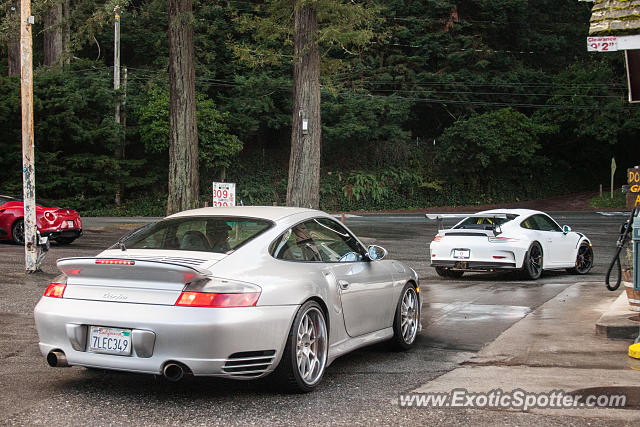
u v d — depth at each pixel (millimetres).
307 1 17625
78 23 20734
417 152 51062
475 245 12695
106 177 38719
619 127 50938
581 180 56938
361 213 43438
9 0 24234
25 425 4219
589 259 14664
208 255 5008
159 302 4652
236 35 43875
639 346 6281
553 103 52406
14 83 36406
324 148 47750
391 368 5992
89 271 4938
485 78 51188
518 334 7418
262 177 45250
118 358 4695
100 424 4262
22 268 12898
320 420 4406
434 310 9211
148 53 43688
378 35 21250
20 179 36062
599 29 7566
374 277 6277
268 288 4844
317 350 5309
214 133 39438
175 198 18812
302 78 18594
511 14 53719
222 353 4543
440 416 4504
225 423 4320
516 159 50844
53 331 4930
